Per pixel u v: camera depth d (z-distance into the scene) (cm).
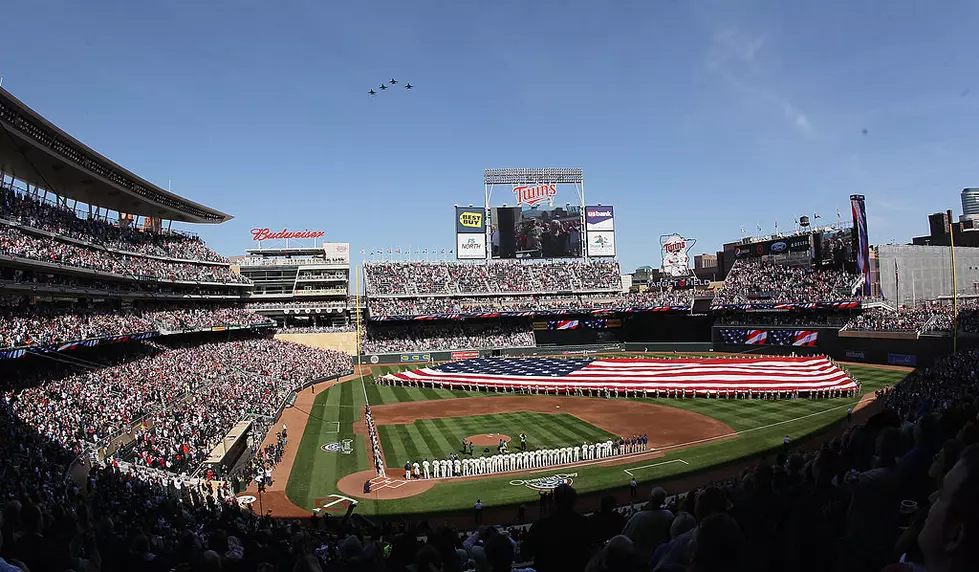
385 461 4838
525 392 7962
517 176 12425
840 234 10306
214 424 5162
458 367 9525
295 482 4331
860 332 9325
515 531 2870
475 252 12200
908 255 11081
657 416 6225
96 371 5884
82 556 1209
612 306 12306
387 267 13050
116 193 7925
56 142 5859
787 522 816
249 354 8856
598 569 630
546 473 4403
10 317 5238
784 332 10425
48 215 6656
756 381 7162
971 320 8056
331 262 13038
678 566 658
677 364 8362
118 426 4541
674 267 13500
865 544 759
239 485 4175
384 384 8919
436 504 3794
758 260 11788
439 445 5278
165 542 1855
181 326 7981
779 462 1661
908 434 1116
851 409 5994
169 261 9075
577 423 6003
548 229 12362
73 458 3669
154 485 3503
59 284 6256
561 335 12744
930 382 5316
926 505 768
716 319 11944
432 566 912
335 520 3059
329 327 12306
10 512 1113
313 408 7100
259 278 12656
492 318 12606
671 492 3838
